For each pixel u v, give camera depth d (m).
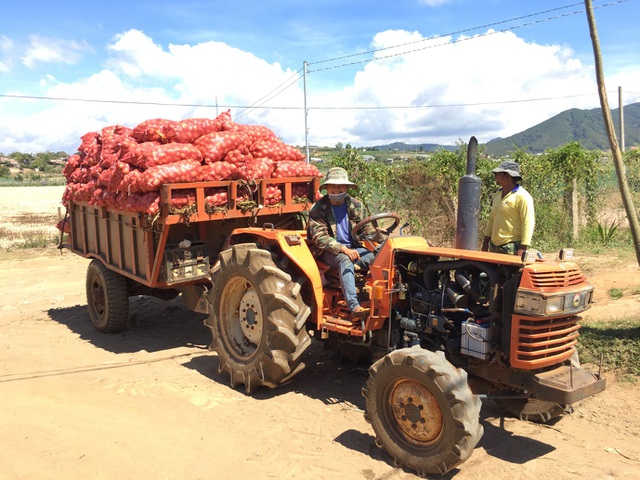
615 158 5.64
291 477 3.71
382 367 3.91
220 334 5.58
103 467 3.77
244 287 5.57
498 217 5.30
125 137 6.22
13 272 11.80
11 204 31.98
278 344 4.98
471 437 3.49
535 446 4.14
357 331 4.75
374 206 12.50
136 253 6.50
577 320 3.94
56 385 5.45
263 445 4.17
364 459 3.97
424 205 12.53
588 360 5.57
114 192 6.39
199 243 6.48
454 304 4.08
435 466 3.62
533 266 3.65
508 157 12.92
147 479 3.65
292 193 6.79
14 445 4.08
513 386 3.95
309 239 5.43
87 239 7.77
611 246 11.35
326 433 4.38
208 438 4.28
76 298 9.61
